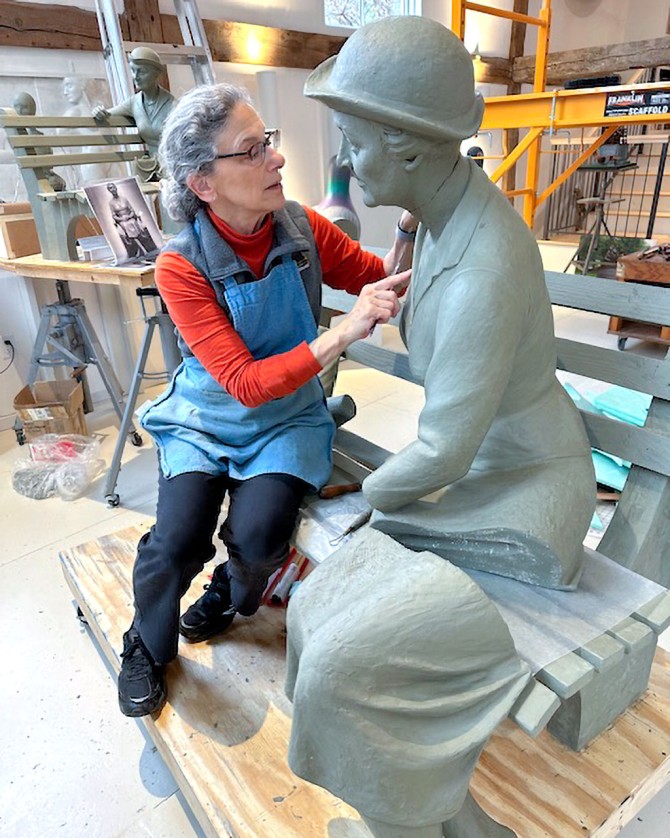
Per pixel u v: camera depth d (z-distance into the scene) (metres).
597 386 2.99
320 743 0.77
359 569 0.88
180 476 1.23
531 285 0.89
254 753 1.18
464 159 0.89
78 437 2.75
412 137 0.79
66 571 1.70
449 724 0.78
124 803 1.30
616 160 4.03
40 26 2.78
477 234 0.86
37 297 3.13
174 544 1.17
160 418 1.33
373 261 1.41
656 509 1.18
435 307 0.91
